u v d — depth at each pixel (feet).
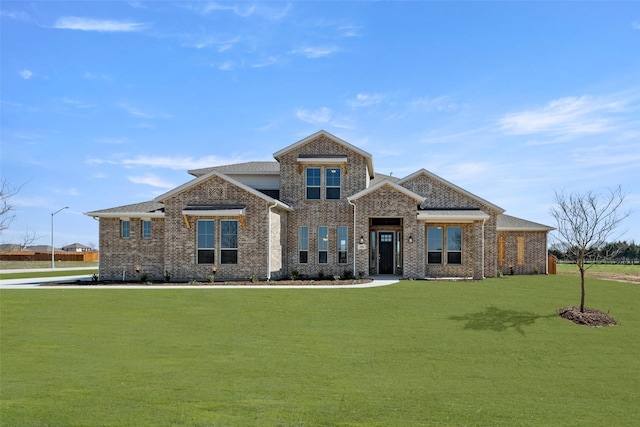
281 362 42.14
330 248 100.12
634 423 29.73
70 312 60.85
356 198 94.27
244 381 36.29
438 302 67.21
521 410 31.65
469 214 94.38
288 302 66.18
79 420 27.07
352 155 100.53
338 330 53.72
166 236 91.91
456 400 33.37
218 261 90.79
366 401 32.22
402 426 27.40
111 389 33.45
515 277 103.24
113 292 73.67
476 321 58.13
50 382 35.06
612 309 65.72
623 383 38.83
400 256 101.35
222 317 58.80
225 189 91.50
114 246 98.78
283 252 99.04
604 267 182.80
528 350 47.96
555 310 64.39
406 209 93.04
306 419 27.99
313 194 101.14
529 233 116.78
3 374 37.35
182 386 34.50
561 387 37.60
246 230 90.38
